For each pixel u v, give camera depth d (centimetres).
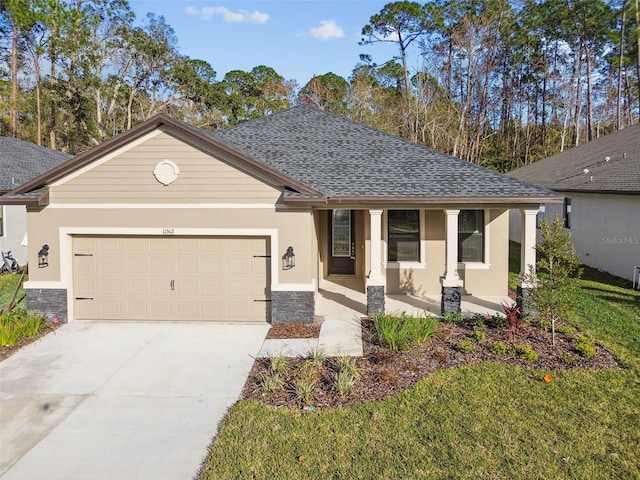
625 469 533
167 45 4300
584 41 4122
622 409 671
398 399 708
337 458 561
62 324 1130
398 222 1414
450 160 1326
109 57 4081
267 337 1024
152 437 625
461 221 1401
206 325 1123
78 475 542
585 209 1866
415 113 4016
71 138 3972
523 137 4531
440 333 986
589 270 1772
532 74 4450
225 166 1102
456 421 641
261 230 1109
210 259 1141
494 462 548
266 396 731
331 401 707
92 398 741
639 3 3794
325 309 1248
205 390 767
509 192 1125
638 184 1503
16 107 3381
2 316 1069
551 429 619
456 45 4169
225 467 548
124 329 1093
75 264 1152
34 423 664
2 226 1794
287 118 1644
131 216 1120
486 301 1320
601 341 959
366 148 1409
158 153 1105
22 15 3444
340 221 1561
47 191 1115
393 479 520
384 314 1065
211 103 4538
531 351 866
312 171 1250
